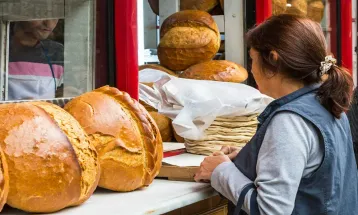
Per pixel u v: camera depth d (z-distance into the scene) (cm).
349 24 384
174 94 228
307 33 156
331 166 150
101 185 162
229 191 159
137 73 195
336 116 157
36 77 175
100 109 163
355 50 409
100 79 191
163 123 258
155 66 275
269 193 146
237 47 295
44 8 175
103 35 191
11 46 170
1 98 167
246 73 277
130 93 192
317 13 369
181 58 275
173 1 301
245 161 162
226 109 222
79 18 184
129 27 191
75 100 167
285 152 146
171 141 269
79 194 142
